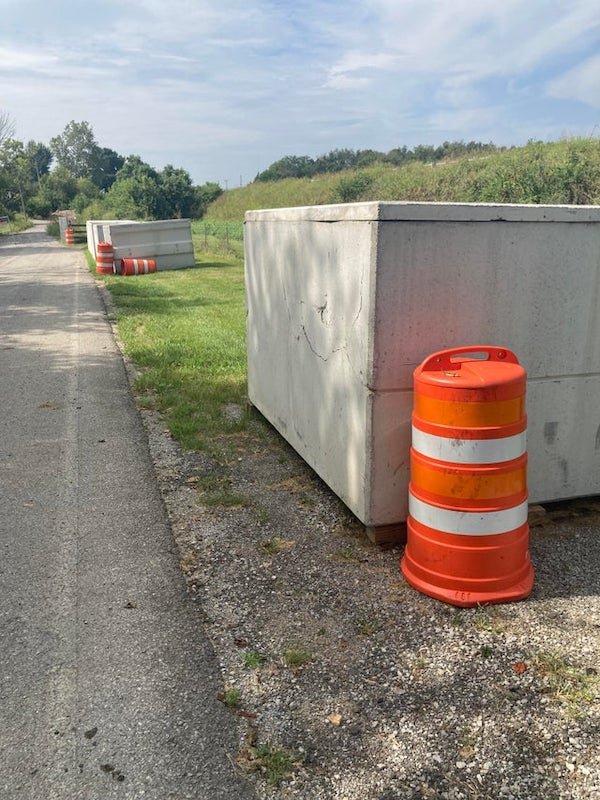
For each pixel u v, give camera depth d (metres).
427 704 2.34
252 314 5.30
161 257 18.98
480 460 2.76
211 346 8.33
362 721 2.27
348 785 2.02
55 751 2.18
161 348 8.22
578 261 3.29
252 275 5.17
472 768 2.07
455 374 2.82
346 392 3.43
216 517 3.83
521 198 21.33
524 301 3.26
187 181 61.91
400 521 3.39
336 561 3.30
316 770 2.08
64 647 2.71
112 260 18.22
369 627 2.77
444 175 31.27
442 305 3.12
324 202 43.00
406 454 3.28
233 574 3.22
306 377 4.05
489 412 2.72
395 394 3.16
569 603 2.90
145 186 59.53
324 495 4.07
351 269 3.22
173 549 3.48
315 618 2.85
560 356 3.41
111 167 147.25
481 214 3.06
